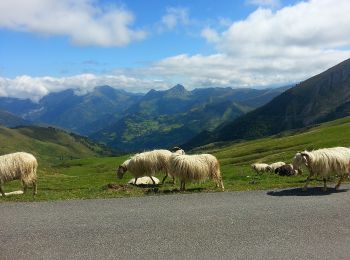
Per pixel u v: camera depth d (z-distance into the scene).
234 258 13.18
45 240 15.17
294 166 24.06
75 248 14.29
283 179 32.72
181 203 20.97
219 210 19.20
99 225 17.02
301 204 20.05
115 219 17.92
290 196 22.22
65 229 16.50
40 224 17.30
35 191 26.30
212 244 14.48
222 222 17.14
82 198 23.36
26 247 14.44
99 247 14.36
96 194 24.77
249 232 15.73
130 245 14.52
